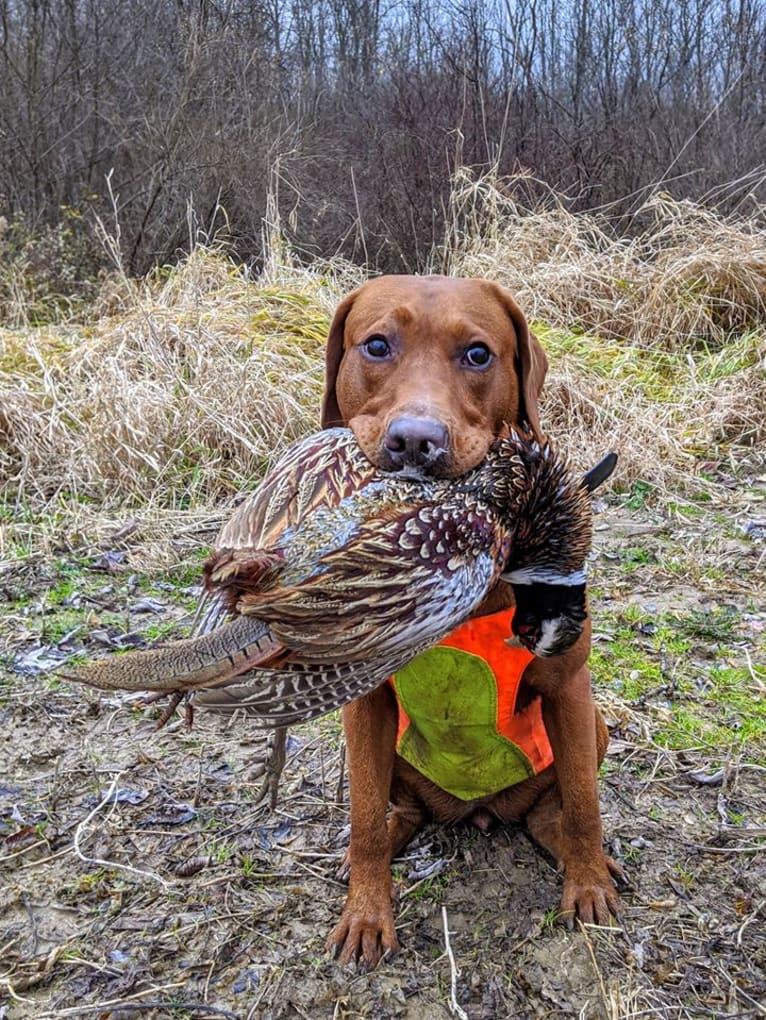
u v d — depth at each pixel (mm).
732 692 1131
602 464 713
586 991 719
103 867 855
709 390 2117
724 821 901
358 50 4621
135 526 1582
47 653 1222
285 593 513
